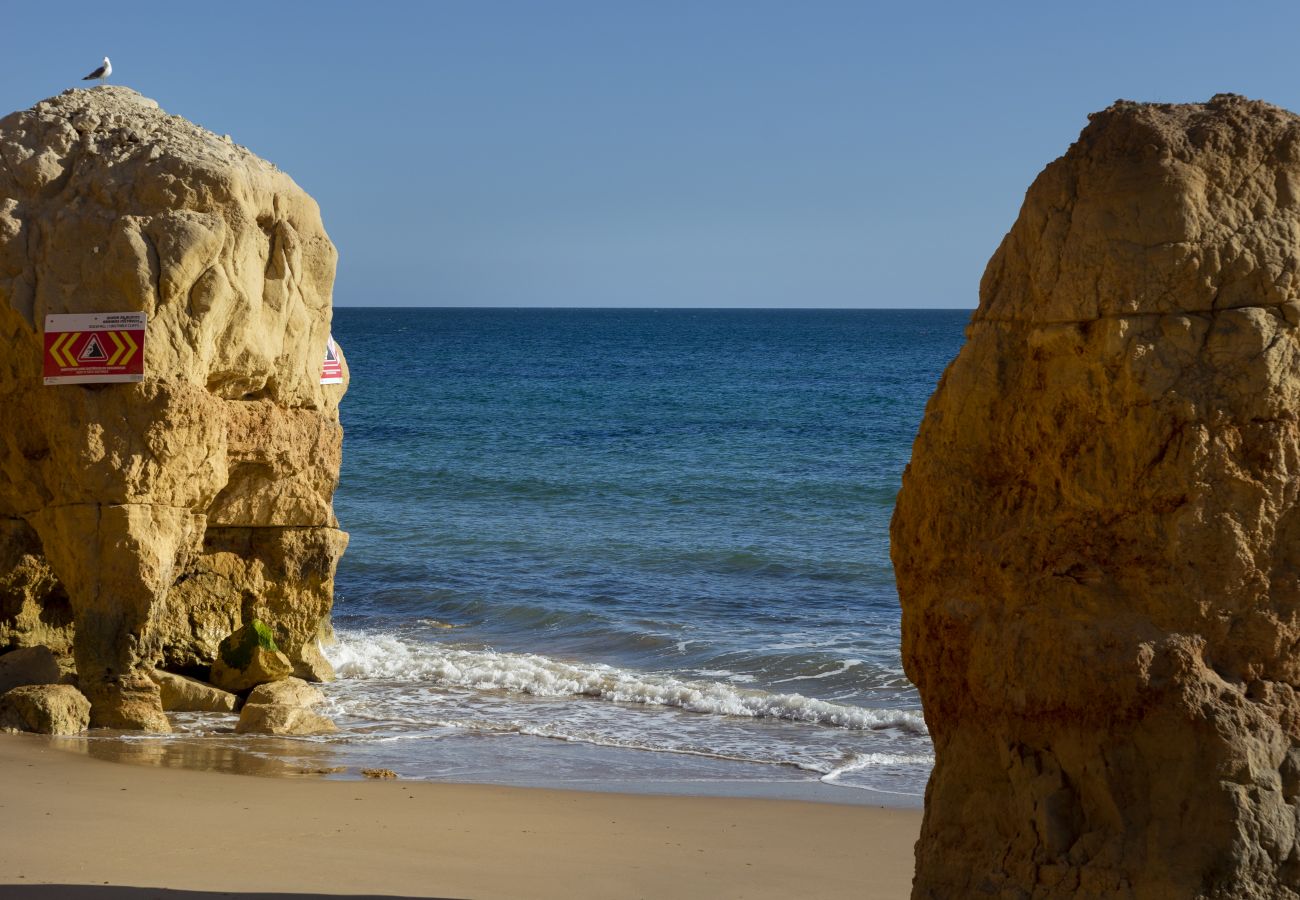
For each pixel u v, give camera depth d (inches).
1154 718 215.2
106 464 509.0
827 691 645.9
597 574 946.7
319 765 489.1
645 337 5231.3
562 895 337.4
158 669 587.8
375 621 813.2
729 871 366.6
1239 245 218.8
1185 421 217.6
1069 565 227.0
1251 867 207.6
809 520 1162.6
